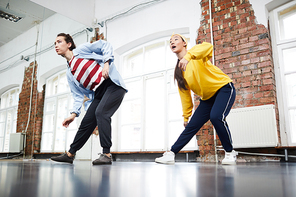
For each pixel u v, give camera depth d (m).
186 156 3.79
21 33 4.78
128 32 5.02
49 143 4.87
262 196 0.47
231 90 2.10
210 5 4.00
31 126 4.72
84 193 0.51
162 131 4.41
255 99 3.42
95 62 2.19
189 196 0.48
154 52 4.80
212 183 0.68
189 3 4.29
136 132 4.75
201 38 4.04
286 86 3.49
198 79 2.12
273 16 3.69
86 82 2.18
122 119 4.93
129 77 4.98
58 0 5.21
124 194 0.51
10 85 4.55
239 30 3.71
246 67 3.55
